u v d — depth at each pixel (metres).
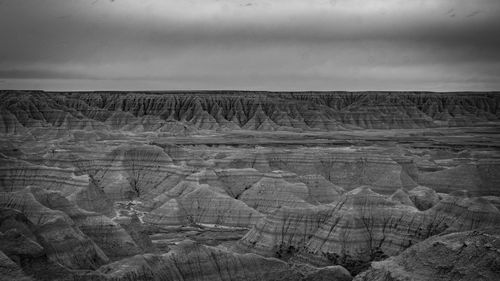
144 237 94.69
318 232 92.31
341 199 97.69
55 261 72.94
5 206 86.75
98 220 89.50
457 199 93.25
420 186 134.50
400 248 89.25
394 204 96.00
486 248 64.31
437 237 69.44
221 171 135.88
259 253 93.00
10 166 126.25
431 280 64.25
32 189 90.62
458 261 64.44
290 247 92.94
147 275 70.31
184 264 73.94
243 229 112.19
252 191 124.62
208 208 118.56
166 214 116.31
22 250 69.38
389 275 67.31
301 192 121.50
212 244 99.50
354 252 88.56
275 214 97.19
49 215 84.19
